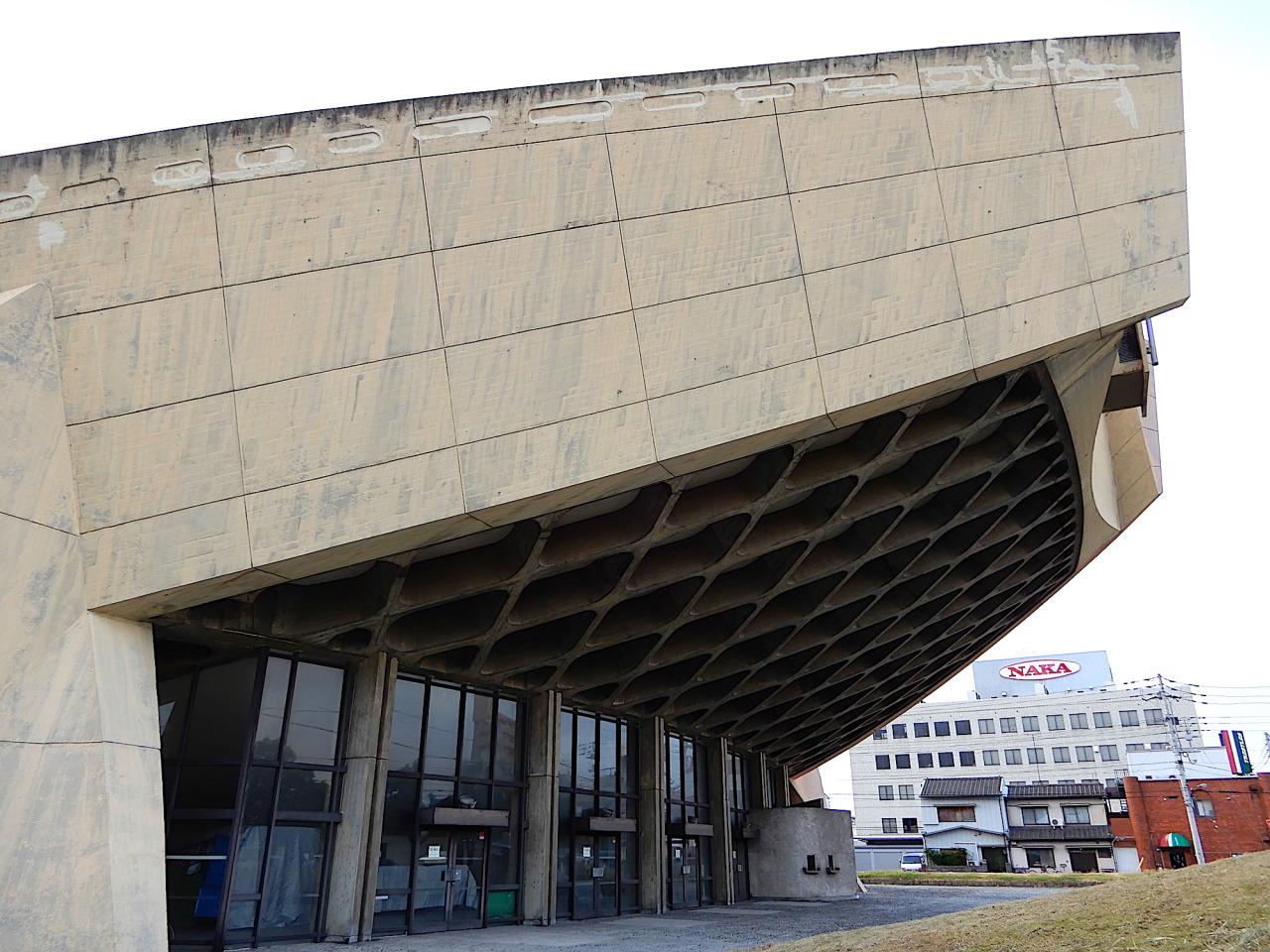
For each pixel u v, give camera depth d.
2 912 8.80
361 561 12.52
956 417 16.50
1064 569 29.95
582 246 13.10
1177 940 8.30
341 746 15.78
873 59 14.90
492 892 18.02
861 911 23.69
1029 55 15.59
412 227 12.64
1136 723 90.56
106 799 9.70
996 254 14.45
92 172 11.96
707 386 12.96
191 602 11.61
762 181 13.92
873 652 29.03
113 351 11.51
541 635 19.05
